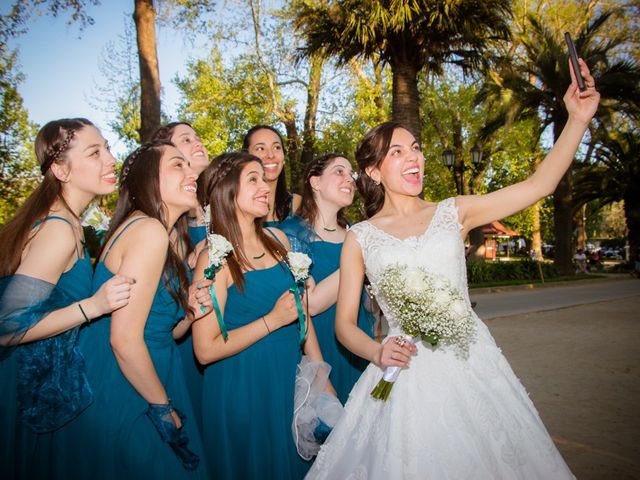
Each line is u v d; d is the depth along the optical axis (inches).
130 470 86.0
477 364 93.2
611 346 332.8
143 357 85.5
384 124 105.3
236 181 111.1
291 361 113.4
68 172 91.1
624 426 185.0
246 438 105.1
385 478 84.7
